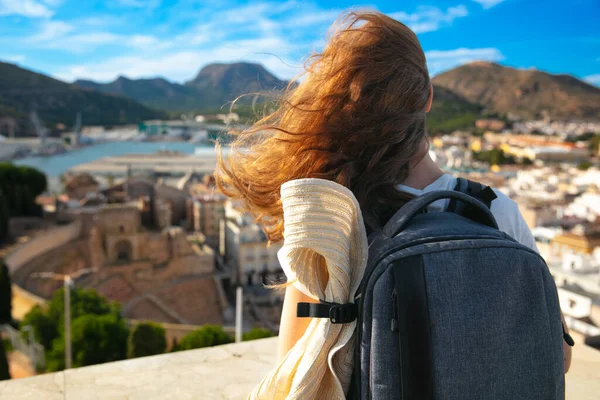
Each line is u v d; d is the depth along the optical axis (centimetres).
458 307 72
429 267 73
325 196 76
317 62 91
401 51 88
